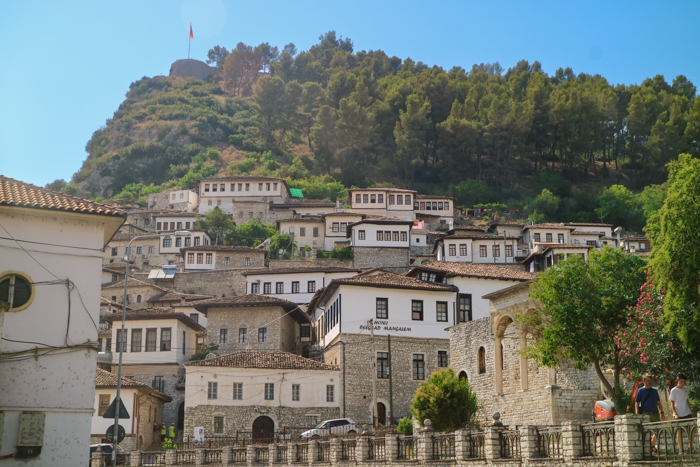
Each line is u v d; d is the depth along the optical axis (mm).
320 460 31484
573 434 17984
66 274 25875
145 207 137500
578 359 24062
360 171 148250
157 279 86312
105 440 47094
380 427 42781
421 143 146500
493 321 36562
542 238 96438
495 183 144500
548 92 154000
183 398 57438
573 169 148375
